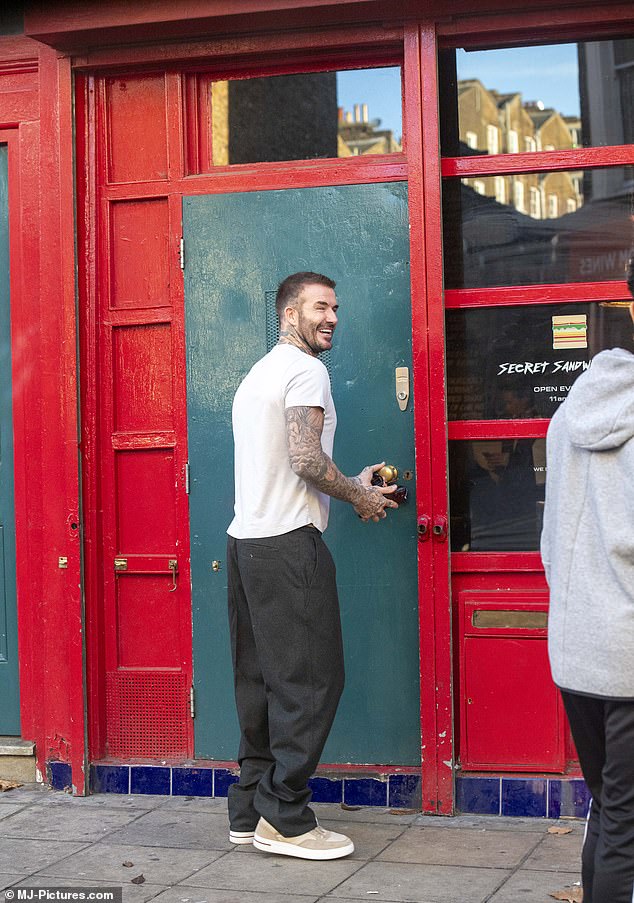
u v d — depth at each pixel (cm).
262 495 368
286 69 446
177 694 450
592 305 420
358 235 433
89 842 393
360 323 432
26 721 464
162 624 452
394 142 434
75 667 448
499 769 416
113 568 455
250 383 378
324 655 368
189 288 447
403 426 428
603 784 244
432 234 418
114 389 455
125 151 455
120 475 456
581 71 421
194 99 455
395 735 429
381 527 429
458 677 421
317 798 430
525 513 423
